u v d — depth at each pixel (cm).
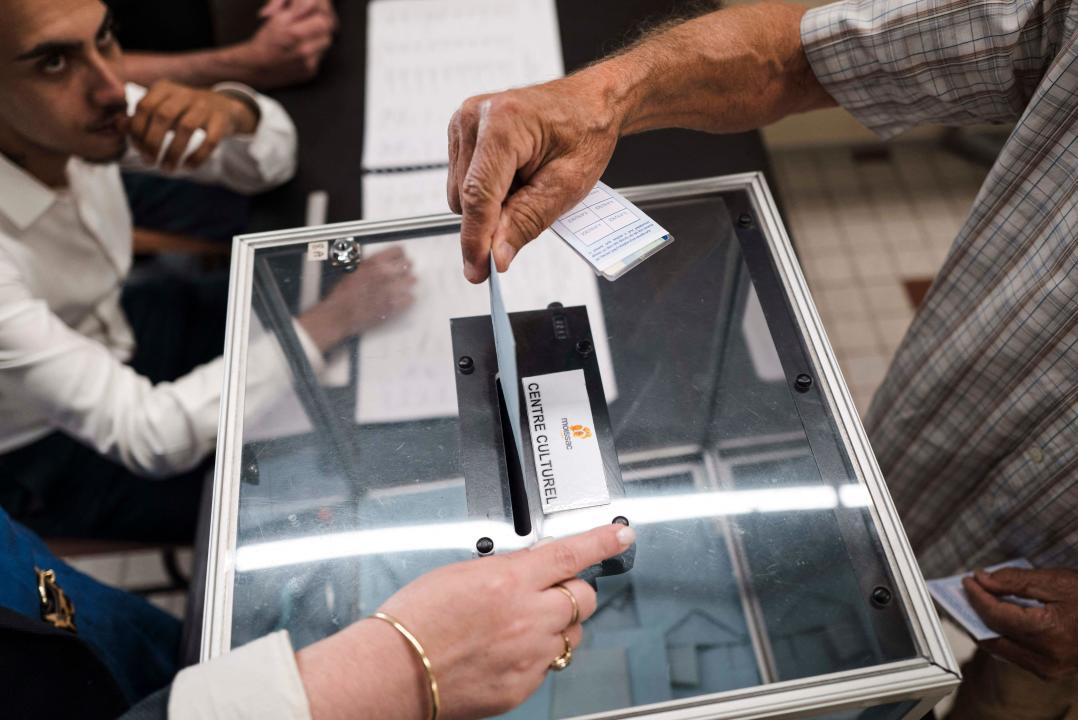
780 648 57
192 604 116
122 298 155
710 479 65
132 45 168
